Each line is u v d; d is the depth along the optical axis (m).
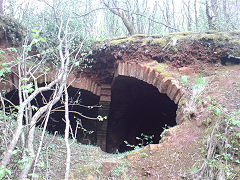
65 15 6.77
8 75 5.90
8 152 2.31
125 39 7.50
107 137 9.36
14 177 2.97
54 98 3.04
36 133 5.09
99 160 4.27
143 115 9.88
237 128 3.40
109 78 8.26
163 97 8.23
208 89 5.09
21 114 2.58
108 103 8.41
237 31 6.86
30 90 2.45
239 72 5.62
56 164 4.02
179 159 3.54
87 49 7.31
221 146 3.27
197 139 3.82
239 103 4.14
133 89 8.44
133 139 10.07
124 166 3.66
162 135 4.42
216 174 2.94
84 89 7.96
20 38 6.79
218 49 6.53
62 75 3.30
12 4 7.66
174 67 6.66
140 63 7.07
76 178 3.48
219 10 9.20
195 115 4.44
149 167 3.55
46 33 6.39
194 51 6.69
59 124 9.24
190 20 11.04
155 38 7.35
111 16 12.14
